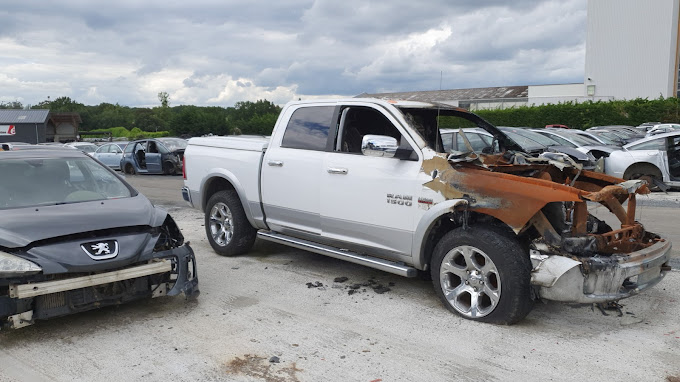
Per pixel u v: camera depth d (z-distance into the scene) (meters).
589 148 14.09
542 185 4.15
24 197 4.85
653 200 11.66
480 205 4.35
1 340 4.32
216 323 4.63
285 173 5.95
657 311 4.83
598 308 4.84
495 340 4.20
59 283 4.09
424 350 4.04
